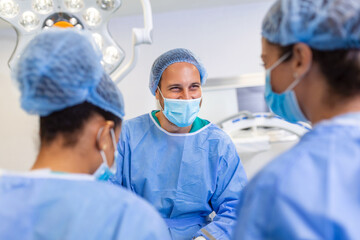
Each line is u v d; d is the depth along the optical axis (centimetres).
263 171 71
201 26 308
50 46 75
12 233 65
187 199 150
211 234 134
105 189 72
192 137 158
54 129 74
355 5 72
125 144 157
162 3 291
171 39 310
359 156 65
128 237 68
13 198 67
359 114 70
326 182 63
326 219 60
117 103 85
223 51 306
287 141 268
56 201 67
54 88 72
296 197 63
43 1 123
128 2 280
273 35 82
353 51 70
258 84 298
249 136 272
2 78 187
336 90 71
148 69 310
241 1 298
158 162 155
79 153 76
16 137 180
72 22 126
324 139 68
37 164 75
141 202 74
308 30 73
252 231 67
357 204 61
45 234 65
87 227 66
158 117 166
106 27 127
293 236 61
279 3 82
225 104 300
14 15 121
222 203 153
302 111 84
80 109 76
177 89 153
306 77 76
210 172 155
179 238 145
